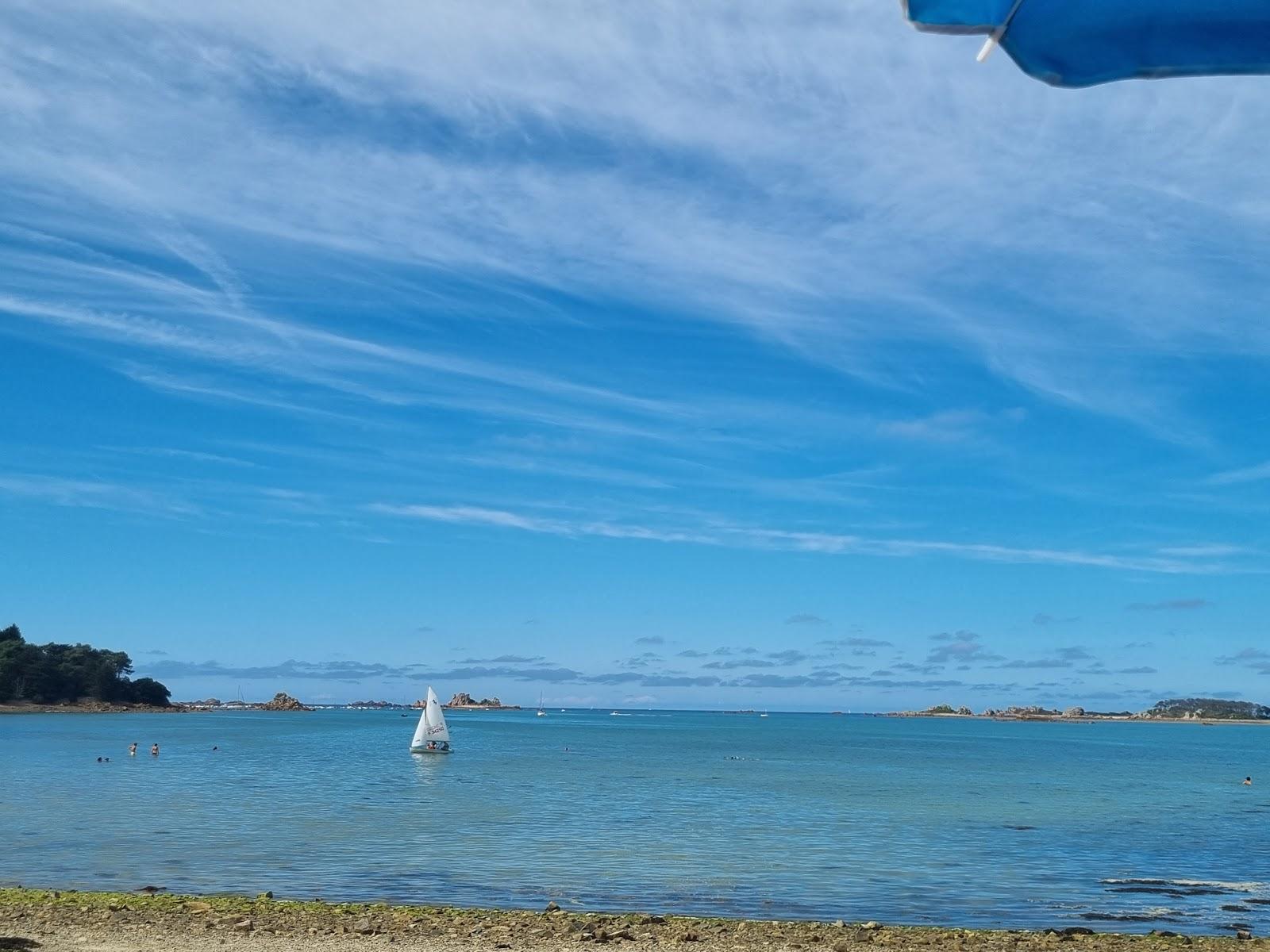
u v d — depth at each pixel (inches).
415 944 853.2
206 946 809.5
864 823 2113.7
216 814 2113.7
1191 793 3149.6
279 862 1460.4
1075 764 5064.0
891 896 1279.5
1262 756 6328.7
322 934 887.7
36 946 776.3
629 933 933.8
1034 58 206.8
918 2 203.8
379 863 1470.2
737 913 1152.8
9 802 2330.2
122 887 1239.5
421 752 4653.1
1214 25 200.4
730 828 1978.3
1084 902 1258.6
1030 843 1823.3
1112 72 206.4
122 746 5236.2
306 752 4958.2
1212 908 1226.0
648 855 1592.0
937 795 2925.7
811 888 1330.0
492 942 877.2
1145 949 937.5
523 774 3612.2
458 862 1489.9
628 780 3376.0
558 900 1198.3
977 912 1186.6
